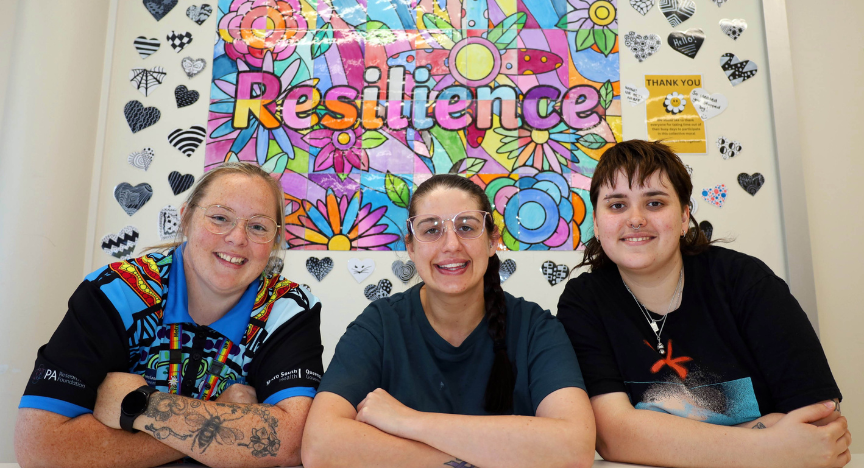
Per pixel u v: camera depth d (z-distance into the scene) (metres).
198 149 2.51
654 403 1.40
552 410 1.27
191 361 1.40
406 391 1.42
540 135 2.49
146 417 1.21
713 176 2.45
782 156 2.43
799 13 2.61
